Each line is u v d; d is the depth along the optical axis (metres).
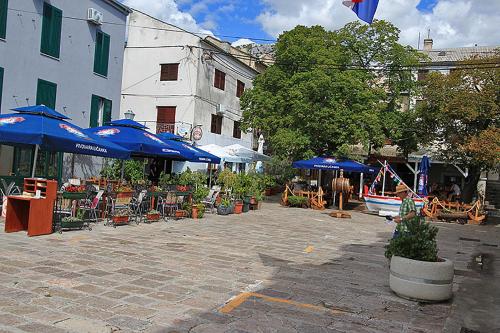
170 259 8.06
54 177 16.66
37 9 15.68
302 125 22.66
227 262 8.16
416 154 29.14
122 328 4.61
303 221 16.58
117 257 7.90
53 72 16.58
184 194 14.23
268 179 23.11
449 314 5.85
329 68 22.30
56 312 4.95
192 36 26.16
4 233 9.27
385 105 24.00
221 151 21.36
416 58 25.45
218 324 4.91
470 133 20.45
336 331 4.95
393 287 6.56
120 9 20.08
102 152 10.90
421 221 6.84
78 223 10.37
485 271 9.21
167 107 26.67
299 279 7.23
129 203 12.09
